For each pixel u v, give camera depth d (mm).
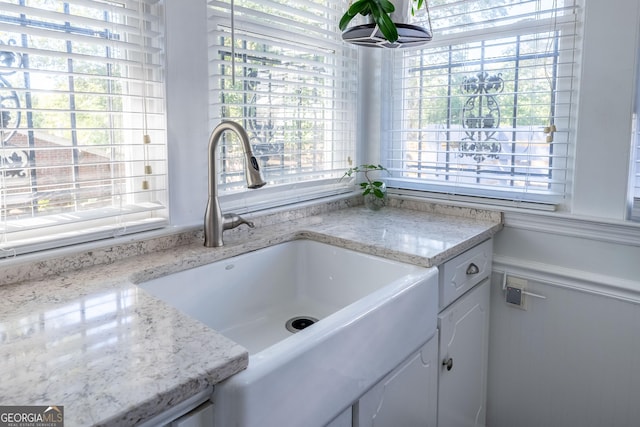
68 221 1087
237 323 1327
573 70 1484
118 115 1212
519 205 1623
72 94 1079
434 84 1813
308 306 1484
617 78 1382
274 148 1625
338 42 1820
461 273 1414
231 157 1478
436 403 1352
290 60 1611
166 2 1212
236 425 688
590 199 1472
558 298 1568
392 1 1160
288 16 1648
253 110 1534
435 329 1254
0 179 999
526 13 1545
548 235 1572
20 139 1034
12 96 1015
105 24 1095
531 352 1649
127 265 1134
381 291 1049
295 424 780
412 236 1448
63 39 1025
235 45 1447
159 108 1254
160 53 1227
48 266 1059
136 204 1266
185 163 1312
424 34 1205
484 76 1670
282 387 743
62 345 720
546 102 1546
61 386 604
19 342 729
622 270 1440
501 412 1749
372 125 1993
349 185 1981
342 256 1416
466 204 1739
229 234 1444
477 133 1714
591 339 1519
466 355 1532
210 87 1382
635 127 1385
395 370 1100
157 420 632
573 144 1508
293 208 1688
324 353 829
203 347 719
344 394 896
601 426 1530
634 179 1416
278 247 1444
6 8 935
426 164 1873
